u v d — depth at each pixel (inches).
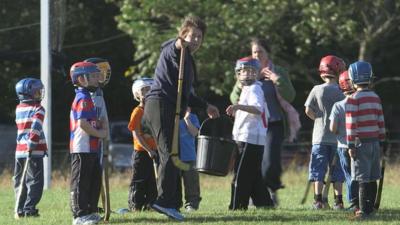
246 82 1066.7
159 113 913.5
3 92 2760.8
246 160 1064.8
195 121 1178.0
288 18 2655.0
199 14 2586.1
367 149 943.0
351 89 1044.5
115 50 3245.6
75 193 905.5
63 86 3122.5
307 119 3292.3
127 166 2431.1
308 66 3002.0
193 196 1152.8
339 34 2586.1
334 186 1141.1
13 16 2874.0
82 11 3159.5
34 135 1037.8
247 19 2539.4
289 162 2433.6
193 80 950.4
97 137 908.6
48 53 1808.6
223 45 2573.8
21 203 1059.9
